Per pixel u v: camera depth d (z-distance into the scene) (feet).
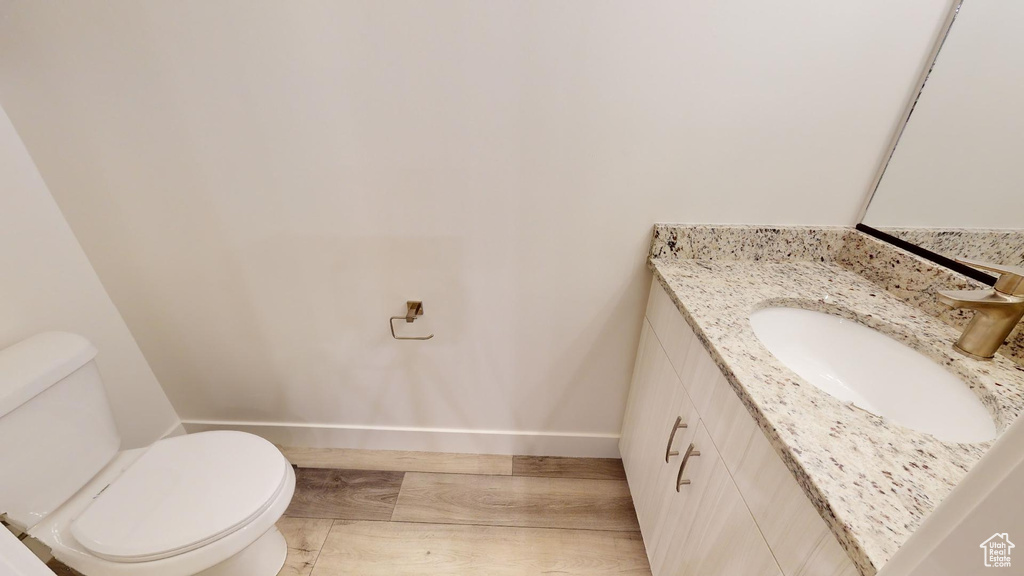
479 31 2.80
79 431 3.16
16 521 2.82
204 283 3.92
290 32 2.81
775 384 2.01
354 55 2.88
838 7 2.61
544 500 4.47
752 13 2.67
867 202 3.22
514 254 3.67
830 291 3.01
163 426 4.75
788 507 1.71
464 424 4.85
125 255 3.74
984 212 2.39
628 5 2.69
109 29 2.79
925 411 2.31
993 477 0.72
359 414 4.83
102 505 2.94
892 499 1.43
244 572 3.49
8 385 2.73
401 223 3.56
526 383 4.47
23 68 2.90
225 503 2.97
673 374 3.17
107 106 3.05
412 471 4.81
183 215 3.54
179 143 3.21
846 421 1.79
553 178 3.31
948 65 2.54
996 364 2.19
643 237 3.54
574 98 3.00
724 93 2.92
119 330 4.11
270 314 4.10
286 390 4.66
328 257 3.76
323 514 4.31
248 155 3.26
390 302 3.99
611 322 4.01
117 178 3.35
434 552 3.95
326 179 3.36
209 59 2.89
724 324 2.54
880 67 2.76
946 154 2.58
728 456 2.25
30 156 3.24
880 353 2.64
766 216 3.37
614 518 4.29
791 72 2.82
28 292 3.36
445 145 3.20
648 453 3.75
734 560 2.16
